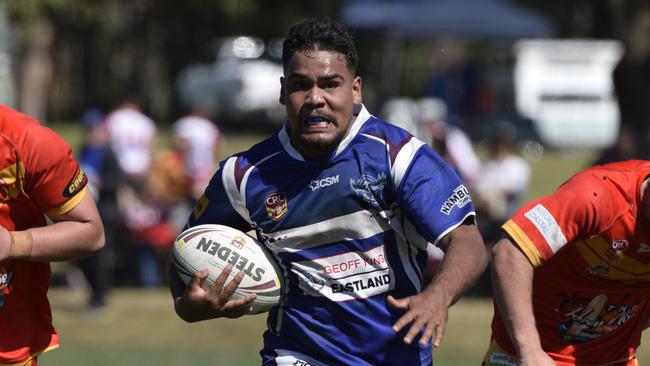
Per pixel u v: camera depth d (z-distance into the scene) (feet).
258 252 55.62
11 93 246.06
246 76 360.89
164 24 400.88
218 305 54.95
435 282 50.96
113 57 400.06
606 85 335.88
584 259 54.49
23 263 54.85
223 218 57.00
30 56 304.50
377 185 53.88
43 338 56.49
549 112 333.42
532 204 53.06
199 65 390.83
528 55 335.88
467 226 53.78
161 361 112.68
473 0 239.71
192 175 162.20
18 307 55.11
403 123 255.09
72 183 54.24
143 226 154.92
